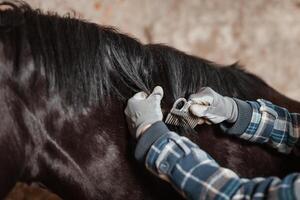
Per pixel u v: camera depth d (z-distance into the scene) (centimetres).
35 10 170
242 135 165
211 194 138
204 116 157
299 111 196
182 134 165
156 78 171
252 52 438
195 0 450
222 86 181
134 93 167
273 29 443
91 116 163
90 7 417
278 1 451
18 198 313
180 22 443
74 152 162
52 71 159
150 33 435
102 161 163
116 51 168
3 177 150
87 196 164
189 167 142
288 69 434
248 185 137
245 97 185
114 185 164
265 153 176
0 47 155
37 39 160
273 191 131
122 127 165
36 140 158
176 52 180
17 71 155
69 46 163
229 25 444
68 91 161
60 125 160
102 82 165
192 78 175
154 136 147
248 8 448
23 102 156
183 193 143
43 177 163
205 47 439
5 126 152
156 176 163
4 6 188
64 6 398
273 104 178
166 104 169
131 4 437
